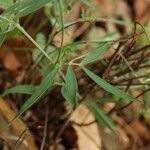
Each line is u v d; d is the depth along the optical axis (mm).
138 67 608
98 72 642
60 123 694
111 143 776
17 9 465
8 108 574
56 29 609
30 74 650
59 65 478
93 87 606
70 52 544
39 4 465
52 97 659
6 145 599
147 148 847
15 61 774
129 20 1110
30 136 625
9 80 748
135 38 564
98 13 963
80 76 645
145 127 870
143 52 598
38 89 456
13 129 606
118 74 611
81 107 744
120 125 830
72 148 728
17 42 724
